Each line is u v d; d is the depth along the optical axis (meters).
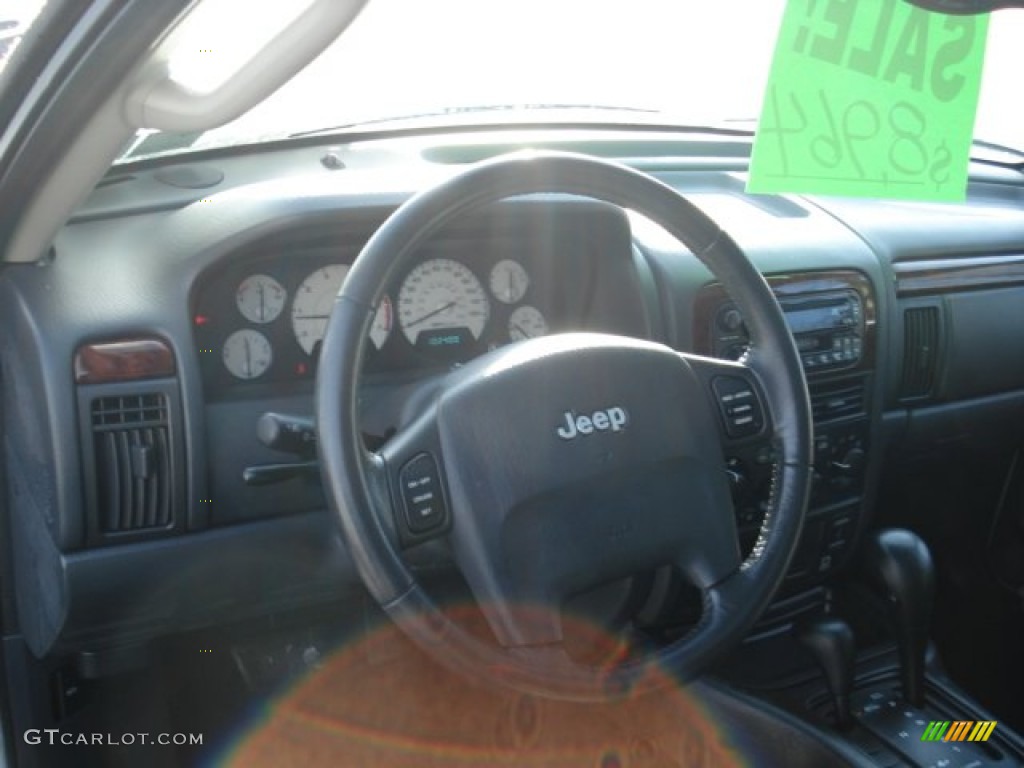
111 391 1.67
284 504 1.84
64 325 1.65
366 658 2.12
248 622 2.09
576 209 1.87
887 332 2.32
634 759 2.05
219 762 2.15
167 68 1.20
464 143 2.35
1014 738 2.15
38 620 1.91
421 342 1.96
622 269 1.97
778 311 1.61
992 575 2.80
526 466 1.42
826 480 2.26
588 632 1.69
